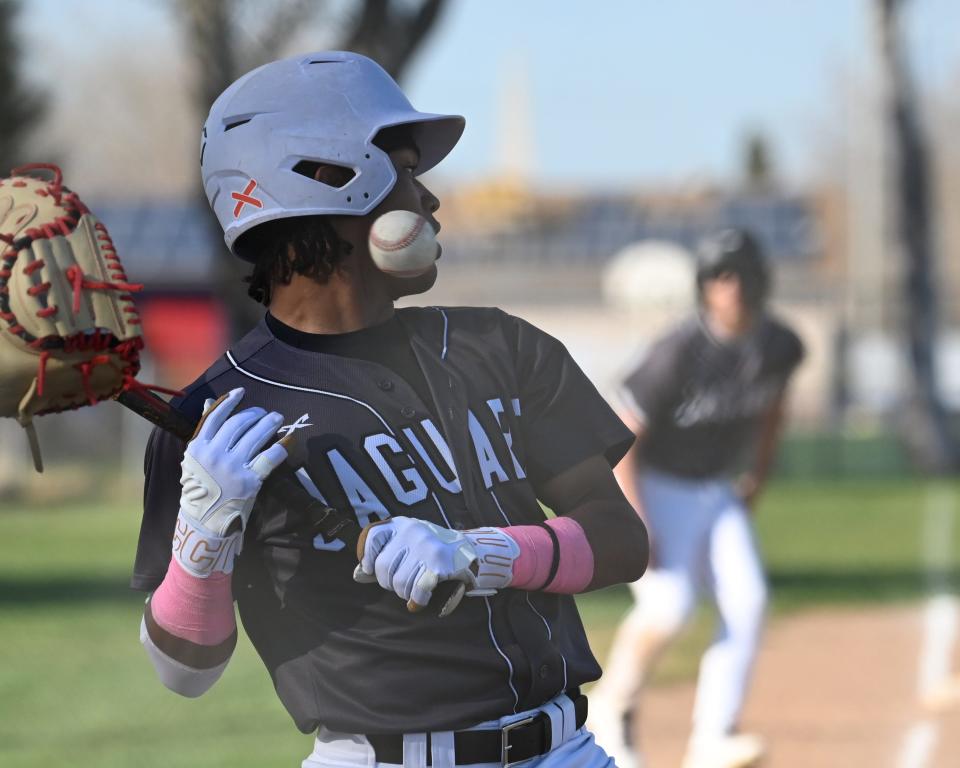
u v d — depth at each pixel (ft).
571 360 28.91
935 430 272.92
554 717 26.71
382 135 26.91
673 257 362.94
